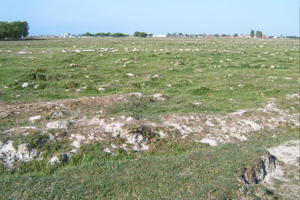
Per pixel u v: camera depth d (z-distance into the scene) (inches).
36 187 312.3
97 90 783.7
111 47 2091.5
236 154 415.2
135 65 1165.7
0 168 358.9
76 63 1182.9
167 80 932.6
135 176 339.6
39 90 781.3
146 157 412.5
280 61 1365.7
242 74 1019.9
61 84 831.7
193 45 2445.9
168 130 488.7
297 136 551.2
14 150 380.8
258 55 1611.7
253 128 553.0
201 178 342.6
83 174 345.4
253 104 691.4
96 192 305.6
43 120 494.9
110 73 1020.5
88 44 2513.5
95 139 431.2
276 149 491.5
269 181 390.0
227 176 352.2
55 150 398.3
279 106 680.4
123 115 501.0
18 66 1094.4
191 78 962.7
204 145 471.5
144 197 300.0
